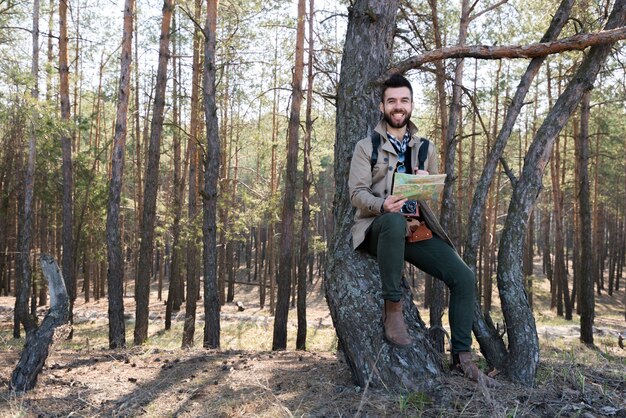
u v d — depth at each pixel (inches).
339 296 140.0
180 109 805.9
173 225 801.6
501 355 147.3
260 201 853.2
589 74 159.5
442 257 131.6
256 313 1020.5
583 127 605.6
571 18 177.3
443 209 334.0
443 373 135.6
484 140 979.3
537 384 138.3
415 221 132.7
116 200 445.1
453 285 132.3
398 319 130.9
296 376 154.3
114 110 1001.5
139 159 922.1
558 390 133.0
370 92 161.6
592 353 242.5
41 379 162.1
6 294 1214.3
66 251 550.9
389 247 123.0
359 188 127.3
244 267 1849.2
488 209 948.6
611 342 583.5
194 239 645.9
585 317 581.6
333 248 147.3
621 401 126.8
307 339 652.1
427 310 991.0
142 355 215.3
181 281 1072.8
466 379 132.9
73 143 834.2
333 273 143.3
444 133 475.2
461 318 131.7
